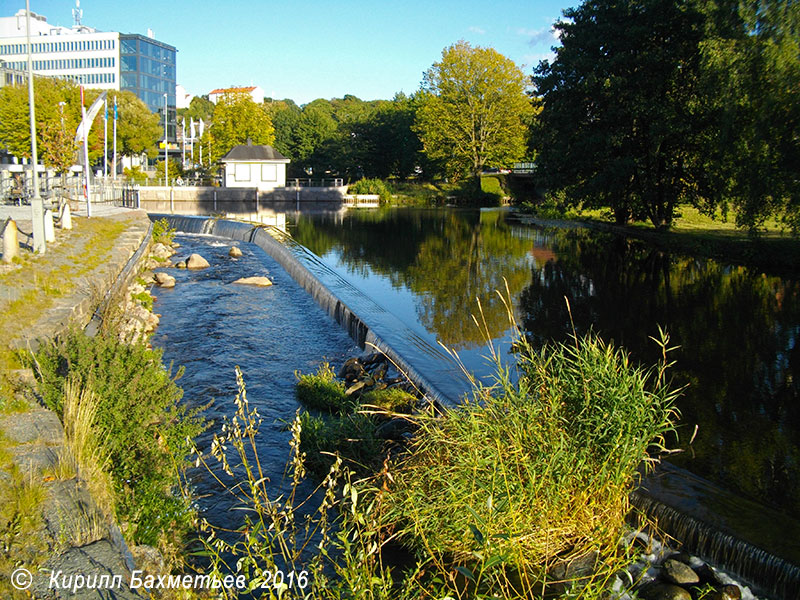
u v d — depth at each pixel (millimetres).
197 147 93938
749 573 7164
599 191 38531
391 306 19750
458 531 7500
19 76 83375
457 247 34656
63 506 6691
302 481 9836
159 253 32125
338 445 10211
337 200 78562
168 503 7957
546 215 56938
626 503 8109
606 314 18719
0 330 12828
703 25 29047
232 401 13547
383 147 90000
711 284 23406
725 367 14000
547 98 42938
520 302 20344
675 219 44188
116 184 61781
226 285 26641
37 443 8023
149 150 89125
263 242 38094
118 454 8188
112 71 119938
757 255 27859
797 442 10242
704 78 26297
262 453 10945
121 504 7309
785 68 22312
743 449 9961
